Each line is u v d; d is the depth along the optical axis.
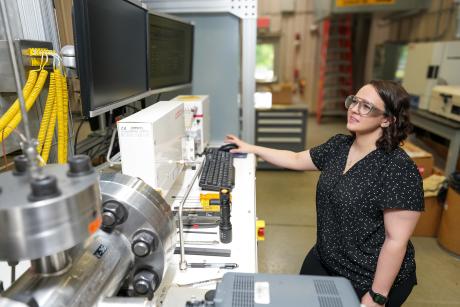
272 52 6.03
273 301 0.61
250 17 2.00
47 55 1.06
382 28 5.93
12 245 0.46
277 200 3.11
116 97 1.20
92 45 0.99
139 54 1.41
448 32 3.80
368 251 1.11
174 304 0.70
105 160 1.52
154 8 2.00
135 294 0.74
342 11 4.03
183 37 1.91
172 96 2.11
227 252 0.96
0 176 0.54
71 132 1.25
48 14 1.18
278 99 3.88
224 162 1.57
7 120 0.93
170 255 0.79
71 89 1.20
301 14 6.11
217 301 0.61
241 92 2.20
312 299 0.62
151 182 1.08
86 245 0.65
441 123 2.61
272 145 3.64
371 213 1.08
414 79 3.15
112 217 0.68
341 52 5.93
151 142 1.04
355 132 1.15
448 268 2.13
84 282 0.59
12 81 1.01
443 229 2.30
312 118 6.51
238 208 1.22
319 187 1.24
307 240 2.48
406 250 1.11
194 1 1.97
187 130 1.71
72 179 0.52
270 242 2.45
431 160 2.54
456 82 2.88
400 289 1.15
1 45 0.97
